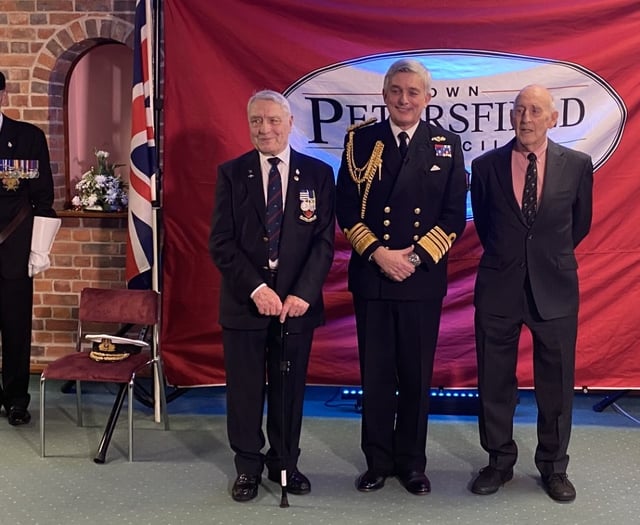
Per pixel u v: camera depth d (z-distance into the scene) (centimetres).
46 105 443
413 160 304
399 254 301
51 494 317
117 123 468
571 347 313
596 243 384
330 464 347
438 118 383
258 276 300
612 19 370
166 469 341
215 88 384
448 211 306
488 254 314
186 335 404
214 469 341
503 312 310
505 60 376
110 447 363
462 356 397
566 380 313
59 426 388
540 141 300
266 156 305
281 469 308
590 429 385
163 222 396
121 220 443
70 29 436
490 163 313
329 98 383
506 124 381
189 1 379
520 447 363
